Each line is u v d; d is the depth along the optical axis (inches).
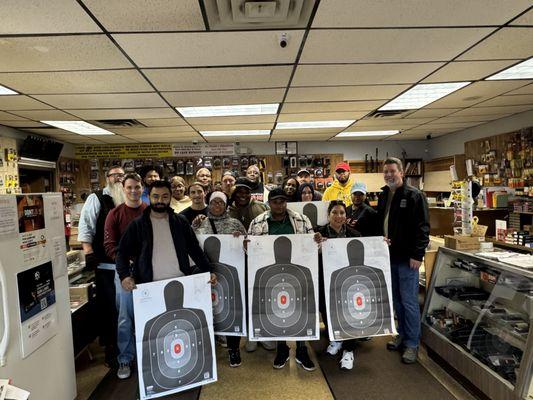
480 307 89.0
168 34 83.6
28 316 65.1
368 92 142.3
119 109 156.0
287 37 87.4
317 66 109.6
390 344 107.0
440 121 213.0
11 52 90.6
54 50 90.4
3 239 59.5
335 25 82.0
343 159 288.8
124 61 99.6
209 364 84.0
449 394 83.4
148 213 85.2
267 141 281.7
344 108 170.9
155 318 80.8
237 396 84.9
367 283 93.4
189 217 117.6
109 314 103.0
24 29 78.4
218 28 81.4
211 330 85.5
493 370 75.6
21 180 207.5
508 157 197.6
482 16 79.5
